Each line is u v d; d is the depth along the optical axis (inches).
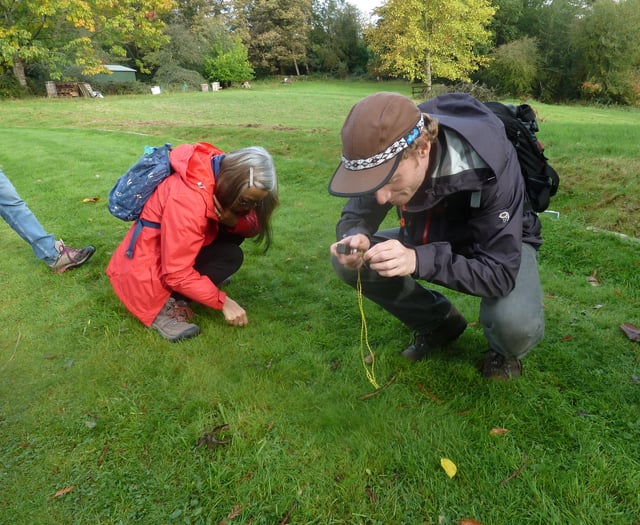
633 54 1339.8
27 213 137.9
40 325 115.2
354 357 99.4
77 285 134.9
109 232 175.3
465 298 124.0
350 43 2081.7
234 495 70.4
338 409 84.2
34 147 339.6
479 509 67.1
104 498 70.9
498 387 88.0
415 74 1261.1
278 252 155.8
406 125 61.5
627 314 113.0
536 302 78.7
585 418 81.4
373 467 73.5
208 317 116.6
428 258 69.7
